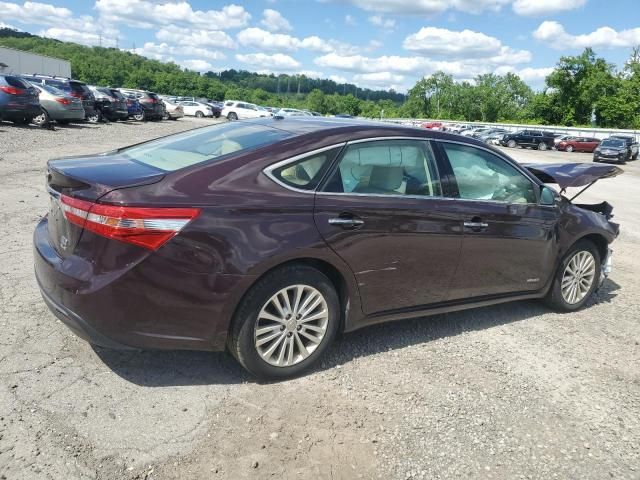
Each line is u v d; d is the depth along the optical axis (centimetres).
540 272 478
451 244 398
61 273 295
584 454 301
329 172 344
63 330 374
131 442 269
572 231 493
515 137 4791
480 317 488
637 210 1280
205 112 4662
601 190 1669
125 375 329
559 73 7981
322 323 348
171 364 347
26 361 331
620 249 819
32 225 631
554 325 485
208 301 300
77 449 260
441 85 11662
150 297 289
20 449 255
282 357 335
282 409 311
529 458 292
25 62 5069
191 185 302
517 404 344
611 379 390
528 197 464
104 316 285
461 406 335
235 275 302
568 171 524
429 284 396
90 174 310
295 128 370
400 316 392
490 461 286
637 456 304
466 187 416
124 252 284
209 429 286
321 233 329
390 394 339
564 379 383
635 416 344
